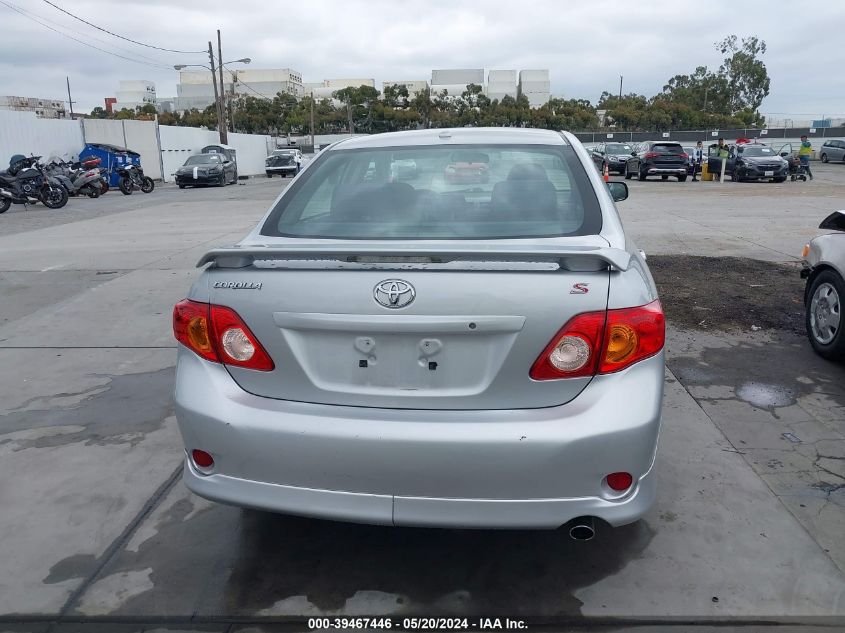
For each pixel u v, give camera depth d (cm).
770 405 439
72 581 284
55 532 317
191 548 305
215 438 254
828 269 511
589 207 298
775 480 349
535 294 236
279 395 255
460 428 236
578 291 237
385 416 243
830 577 277
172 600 272
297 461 246
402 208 306
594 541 304
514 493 237
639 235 1127
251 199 2103
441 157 335
